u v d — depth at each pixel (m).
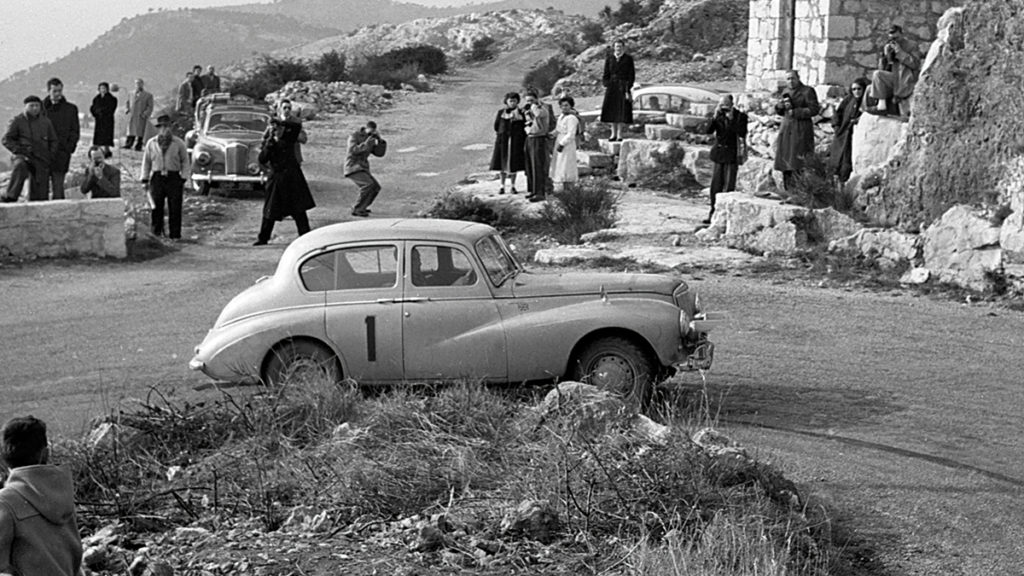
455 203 22.19
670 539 6.46
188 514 7.58
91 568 6.59
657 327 10.01
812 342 13.27
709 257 17.95
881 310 14.93
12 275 18.05
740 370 12.02
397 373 10.29
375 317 10.27
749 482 7.70
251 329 10.37
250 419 9.14
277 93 45.12
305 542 6.89
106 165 21.03
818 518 7.68
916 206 17.84
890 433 9.89
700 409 9.77
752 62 27.97
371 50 105.31
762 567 6.28
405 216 23.67
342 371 10.34
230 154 26.17
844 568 7.03
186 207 24.98
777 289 16.17
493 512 7.23
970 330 13.90
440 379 10.27
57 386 11.78
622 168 26.50
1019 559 7.23
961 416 10.43
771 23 26.72
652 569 6.23
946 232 16.52
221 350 10.41
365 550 6.72
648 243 19.30
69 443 8.73
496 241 10.77
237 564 6.45
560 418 8.46
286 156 20.75
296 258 10.56
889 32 22.64
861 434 9.85
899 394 11.12
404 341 10.24
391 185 28.59
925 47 24.61
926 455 9.32
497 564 6.52
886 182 18.25
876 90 19.98
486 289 10.30
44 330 14.36
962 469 8.98
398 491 7.63
